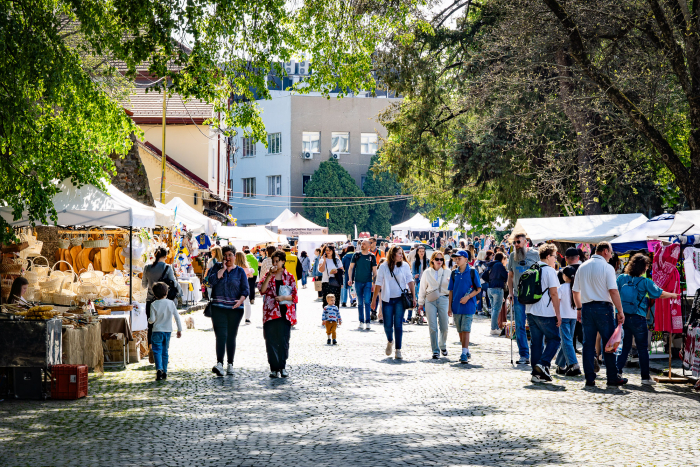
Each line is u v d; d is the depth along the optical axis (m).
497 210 35.12
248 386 10.91
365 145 82.88
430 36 28.53
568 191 25.94
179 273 24.95
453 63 30.19
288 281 11.86
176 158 42.62
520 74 23.86
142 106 42.41
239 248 41.34
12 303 11.73
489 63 26.66
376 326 20.45
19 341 9.83
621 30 18.52
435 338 13.89
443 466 6.40
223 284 12.05
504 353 14.59
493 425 8.14
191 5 11.77
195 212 27.59
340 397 9.94
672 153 16.50
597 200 23.17
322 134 81.19
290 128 79.94
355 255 19.58
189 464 6.52
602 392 10.34
